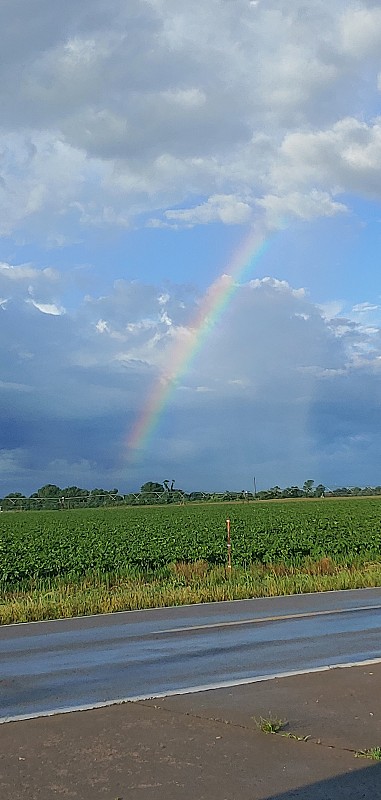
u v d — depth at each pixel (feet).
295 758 21.27
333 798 18.54
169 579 75.15
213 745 22.44
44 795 18.88
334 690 28.91
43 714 26.23
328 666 33.55
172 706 26.94
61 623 48.11
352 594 61.77
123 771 20.40
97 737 23.36
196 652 37.55
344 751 21.83
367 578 69.51
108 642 40.73
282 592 62.59
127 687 30.27
